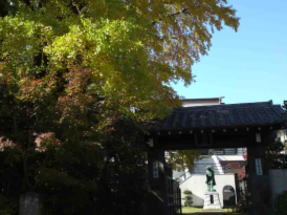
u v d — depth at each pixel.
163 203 16.08
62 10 11.92
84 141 10.53
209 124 15.41
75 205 11.38
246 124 15.04
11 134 10.02
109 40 9.12
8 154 9.86
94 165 11.97
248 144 16.27
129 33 9.40
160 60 15.65
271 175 15.71
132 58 10.16
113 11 11.32
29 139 9.83
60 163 10.51
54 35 10.37
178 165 30.03
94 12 11.48
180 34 15.65
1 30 9.50
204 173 38.81
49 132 9.27
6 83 9.54
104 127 11.69
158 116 14.44
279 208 14.52
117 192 14.12
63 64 10.42
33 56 10.58
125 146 14.11
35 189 10.71
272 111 16.28
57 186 10.96
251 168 16.02
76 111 9.70
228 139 16.42
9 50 9.85
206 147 16.28
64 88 10.68
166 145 16.67
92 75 10.45
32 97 9.52
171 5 15.01
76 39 9.26
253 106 17.06
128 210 14.29
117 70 10.00
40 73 11.03
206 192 33.69
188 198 36.75
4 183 11.19
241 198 24.25
